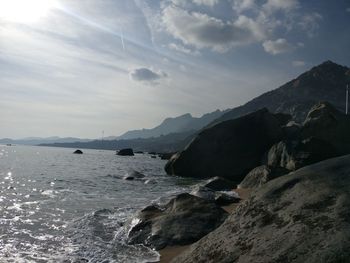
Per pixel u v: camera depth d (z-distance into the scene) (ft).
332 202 14.12
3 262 31.86
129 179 110.93
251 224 16.03
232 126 126.11
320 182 15.78
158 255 32.30
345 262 11.26
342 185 14.93
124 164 214.48
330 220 13.23
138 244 35.76
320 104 119.75
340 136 107.34
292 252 12.82
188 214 38.83
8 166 171.63
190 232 35.40
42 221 48.06
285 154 93.81
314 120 110.63
